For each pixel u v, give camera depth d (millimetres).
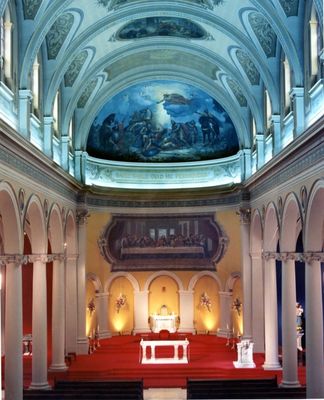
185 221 34281
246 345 26453
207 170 33875
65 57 23672
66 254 28750
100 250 33438
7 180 17500
